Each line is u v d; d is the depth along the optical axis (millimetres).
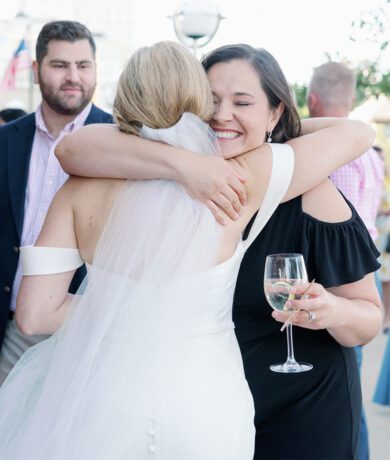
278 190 2463
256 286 2727
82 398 2246
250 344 2752
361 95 8594
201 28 6090
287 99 2619
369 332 2639
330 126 2756
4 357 3713
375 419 6039
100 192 2381
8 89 9750
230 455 2270
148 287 2275
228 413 2275
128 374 2242
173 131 2363
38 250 2389
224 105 2533
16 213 3779
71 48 3855
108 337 2289
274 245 2717
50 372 2316
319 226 2680
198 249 2297
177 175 2316
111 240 2311
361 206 4977
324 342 2736
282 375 2734
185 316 2277
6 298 3715
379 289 5441
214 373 2289
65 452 2225
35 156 3881
